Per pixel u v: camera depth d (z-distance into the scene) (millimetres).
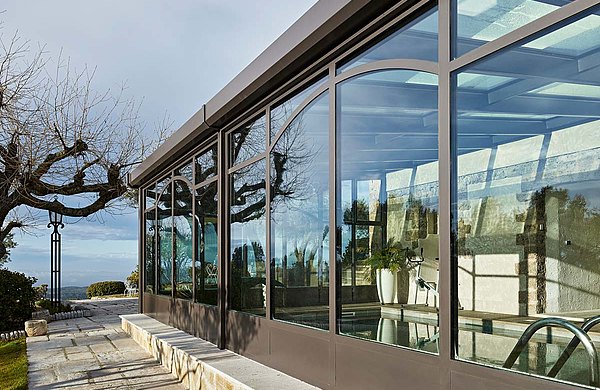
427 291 4035
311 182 5578
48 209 16641
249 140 7145
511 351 3404
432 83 4027
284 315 6102
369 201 4672
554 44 3180
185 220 9875
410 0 4133
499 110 3500
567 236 3131
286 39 5383
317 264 5430
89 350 10133
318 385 5305
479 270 3607
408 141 4254
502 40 3451
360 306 4750
